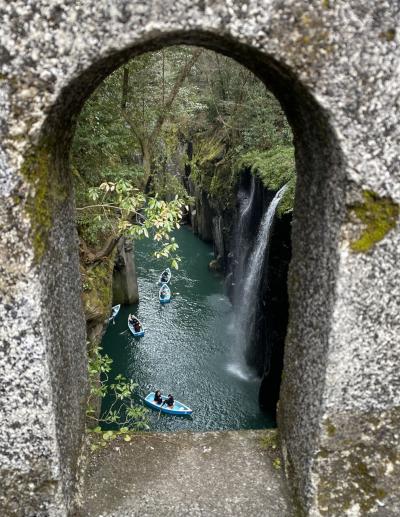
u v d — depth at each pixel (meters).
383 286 2.08
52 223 2.26
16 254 1.96
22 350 2.07
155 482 2.79
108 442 3.06
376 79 1.86
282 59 1.84
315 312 2.37
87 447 2.97
